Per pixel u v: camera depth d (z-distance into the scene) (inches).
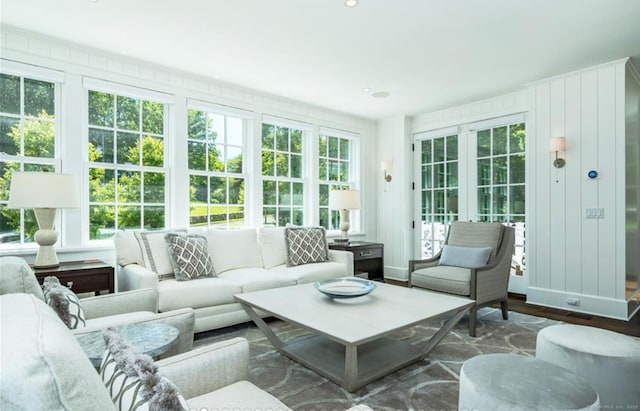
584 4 98.3
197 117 159.6
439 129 206.8
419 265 147.8
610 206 139.7
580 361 67.2
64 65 125.3
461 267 140.1
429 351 99.0
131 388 30.1
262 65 141.8
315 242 161.9
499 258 135.0
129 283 112.4
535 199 160.1
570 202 149.8
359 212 222.5
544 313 145.1
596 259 142.9
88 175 132.0
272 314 86.6
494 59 135.8
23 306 31.0
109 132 137.3
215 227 163.8
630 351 66.2
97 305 82.0
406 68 144.3
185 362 48.1
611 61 137.8
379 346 103.0
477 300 122.1
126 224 140.3
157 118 149.5
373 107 201.2
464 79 157.0
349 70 146.9
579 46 125.0
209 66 143.1
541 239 157.8
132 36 118.6
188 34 117.0
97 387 23.1
